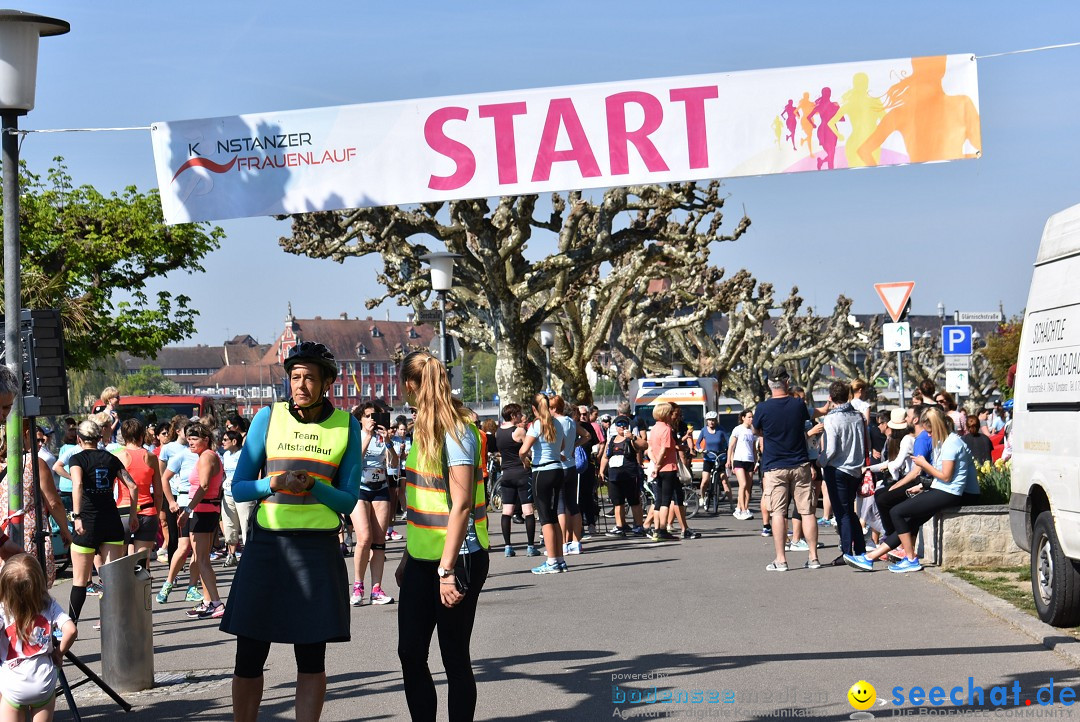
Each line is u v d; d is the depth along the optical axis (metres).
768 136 8.80
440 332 22.16
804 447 13.28
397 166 9.16
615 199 28.83
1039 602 9.09
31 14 8.42
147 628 8.34
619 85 8.91
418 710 5.91
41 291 35.28
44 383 8.65
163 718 7.41
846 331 73.62
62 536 9.42
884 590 11.30
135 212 37.91
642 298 45.22
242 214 9.24
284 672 8.55
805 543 15.59
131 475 12.28
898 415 14.29
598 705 7.02
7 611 6.18
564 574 13.87
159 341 38.50
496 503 24.67
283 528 5.89
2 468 9.27
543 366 36.25
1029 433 9.45
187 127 9.21
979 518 12.55
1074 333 8.62
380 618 11.02
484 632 9.81
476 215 27.67
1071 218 8.99
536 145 9.01
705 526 20.72
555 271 29.00
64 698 8.08
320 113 9.16
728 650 8.56
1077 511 8.35
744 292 44.94
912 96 8.67
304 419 6.03
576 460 17.83
